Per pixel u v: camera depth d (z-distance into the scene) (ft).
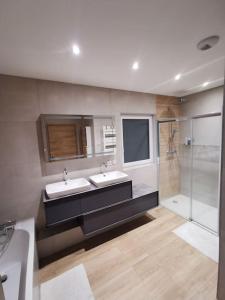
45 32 3.70
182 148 10.66
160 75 6.62
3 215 6.22
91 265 6.13
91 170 7.97
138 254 6.56
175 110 10.78
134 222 8.76
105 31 3.77
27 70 5.64
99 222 6.77
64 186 6.93
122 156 9.02
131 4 3.02
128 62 5.38
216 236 7.38
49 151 6.79
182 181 10.91
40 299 4.91
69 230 7.02
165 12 3.26
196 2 3.04
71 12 3.15
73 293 5.10
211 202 9.12
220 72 6.44
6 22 3.31
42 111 6.57
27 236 5.58
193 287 5.12
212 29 3.85
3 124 5.95
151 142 10.31
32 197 6.65
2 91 5.86
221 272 2.64
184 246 6.88
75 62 5.22
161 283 5.31
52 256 6.62
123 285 5.30
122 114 9.05
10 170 6.18
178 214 9.34
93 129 7.82
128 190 7.42
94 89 7.73
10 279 5.11
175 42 4.34
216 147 8.54
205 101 9.27
